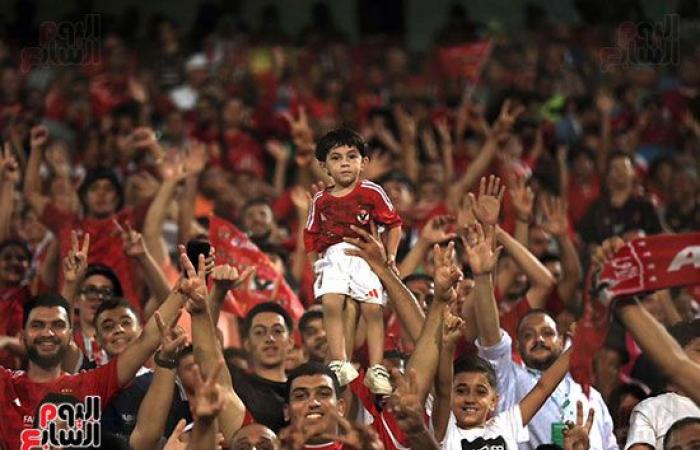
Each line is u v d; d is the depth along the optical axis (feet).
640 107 101.76
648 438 46.91
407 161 78.38
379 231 46.91
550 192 75.77
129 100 100.73
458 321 43.21
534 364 51.19
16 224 69.36
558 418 49.88
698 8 118.21
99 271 54.75
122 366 44.96
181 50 118.11
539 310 52.03
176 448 42.34
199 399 39.68
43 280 60.39
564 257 58.70
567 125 96.68
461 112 88.28
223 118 95.50
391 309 53.93
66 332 46.26
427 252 58.95
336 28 126.62
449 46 114.73
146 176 71.72
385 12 132.26
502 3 131.13
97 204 62.59
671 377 36.88
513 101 91.45
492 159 76.33
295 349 54.49
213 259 46.16
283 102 109.40
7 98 101.76
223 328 57.26
